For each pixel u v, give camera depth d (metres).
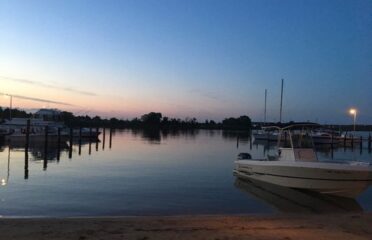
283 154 23.89
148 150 57.66
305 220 13.68
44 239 10.08
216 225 12.35
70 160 41.53
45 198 20.12
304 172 21.25
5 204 18.53
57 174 29.86
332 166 20.20
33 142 65.94
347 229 12.16
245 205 18.95
